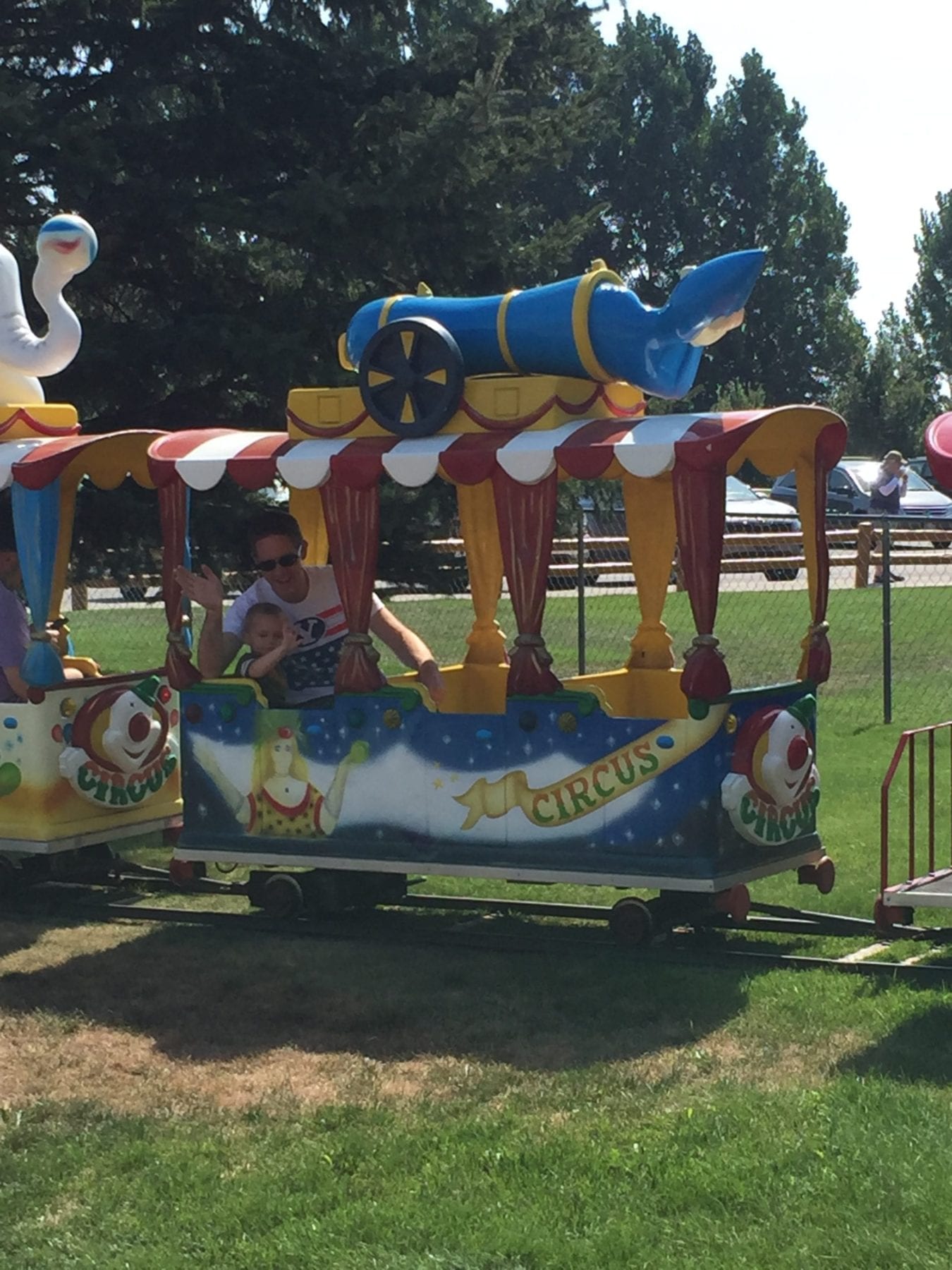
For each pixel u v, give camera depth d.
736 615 18.47
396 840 7.21
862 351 72.81
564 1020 6.21
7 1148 5.09
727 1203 4.43
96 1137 5.13
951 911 7.46
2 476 7.93
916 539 21.20
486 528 8.23
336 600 7.76
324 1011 6.41
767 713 6.84
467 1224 4.39
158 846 9.62
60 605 8.57
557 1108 5.29
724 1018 6.13
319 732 7.36
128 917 8.00
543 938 7.27
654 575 7.96
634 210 69.38
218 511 12.26
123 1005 6.56
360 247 12.38
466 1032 6.09
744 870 6.78
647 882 6.68
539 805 6.91
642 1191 4.54
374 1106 5.34
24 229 13.22
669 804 6.67
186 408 13.19
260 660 7.48
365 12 13.72
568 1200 4.51
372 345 7.10
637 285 69.31
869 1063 5.54
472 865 7.04
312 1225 4.42
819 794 7.64
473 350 7.17
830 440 7.05
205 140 13.06
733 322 6.78
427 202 12.47
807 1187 4.47
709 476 6.42
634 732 6.71
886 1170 4.53
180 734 7.73
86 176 11.98
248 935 7.60
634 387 7.02
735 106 71.12
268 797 7.49
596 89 14.05
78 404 12.98
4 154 11.56
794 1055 5.70
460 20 13.88
